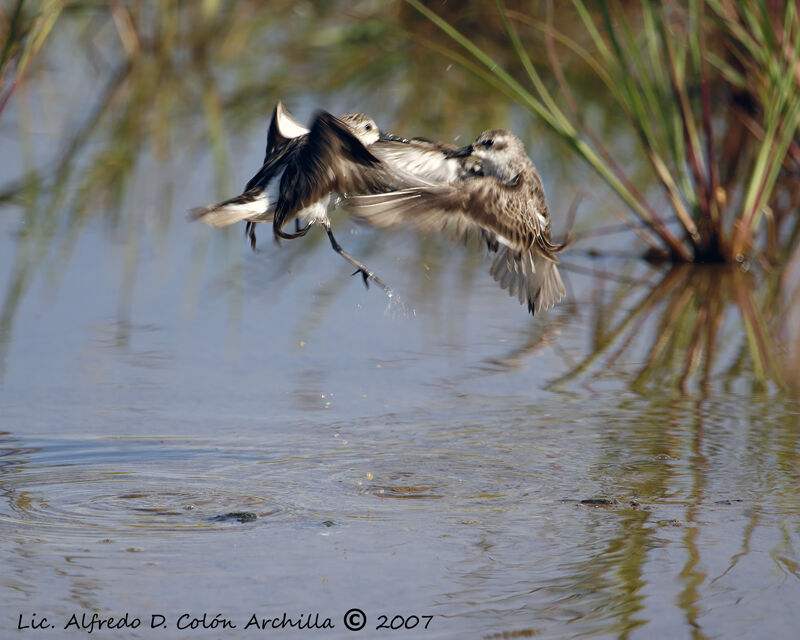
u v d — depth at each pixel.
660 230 15.85
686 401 10.72
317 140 7.37
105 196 17.66
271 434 9.67
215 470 8.85
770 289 14.71
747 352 12.32
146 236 15.97
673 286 14.80
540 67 25.42
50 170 18.86
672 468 8.98
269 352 11.92
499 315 13.51
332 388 10.90
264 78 25.80
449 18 26.66
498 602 6.70
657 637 6.31
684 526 7.84
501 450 9.36
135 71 25.81
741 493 8.46
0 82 15.83
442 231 7.36
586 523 7.89
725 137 19.67
